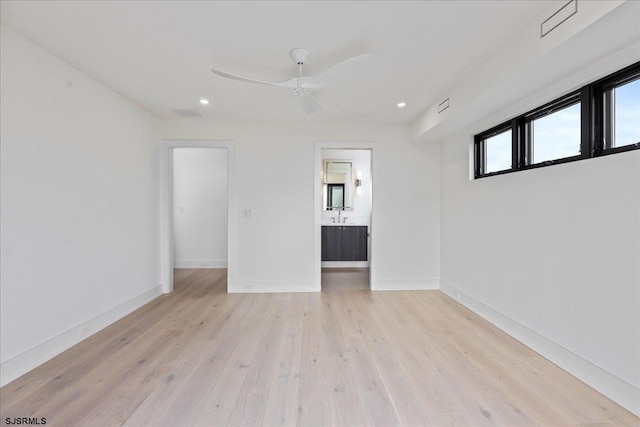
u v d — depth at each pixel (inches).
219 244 226.8
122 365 86.9
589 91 79.2
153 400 71.3
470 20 76.1
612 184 71.4
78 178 102.7
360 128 165.2
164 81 112.1
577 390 75.3
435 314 129.4
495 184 117.5
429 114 139.3
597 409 68.2
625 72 70.9
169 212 161.9
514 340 104.0
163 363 88.2
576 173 81.3
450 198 155.9
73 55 92.9
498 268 115.6
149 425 63.4
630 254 67.5
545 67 78.0
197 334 108.8
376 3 69.9
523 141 107.0
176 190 226.2
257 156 163.5
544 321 92.5
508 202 109.7
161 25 78.2
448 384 77.9
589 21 59.6
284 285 164.9
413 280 168.1
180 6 70.9
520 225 103.4
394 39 84.8
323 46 88.4
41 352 87.6
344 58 95.2
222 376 81.5
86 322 105.7
